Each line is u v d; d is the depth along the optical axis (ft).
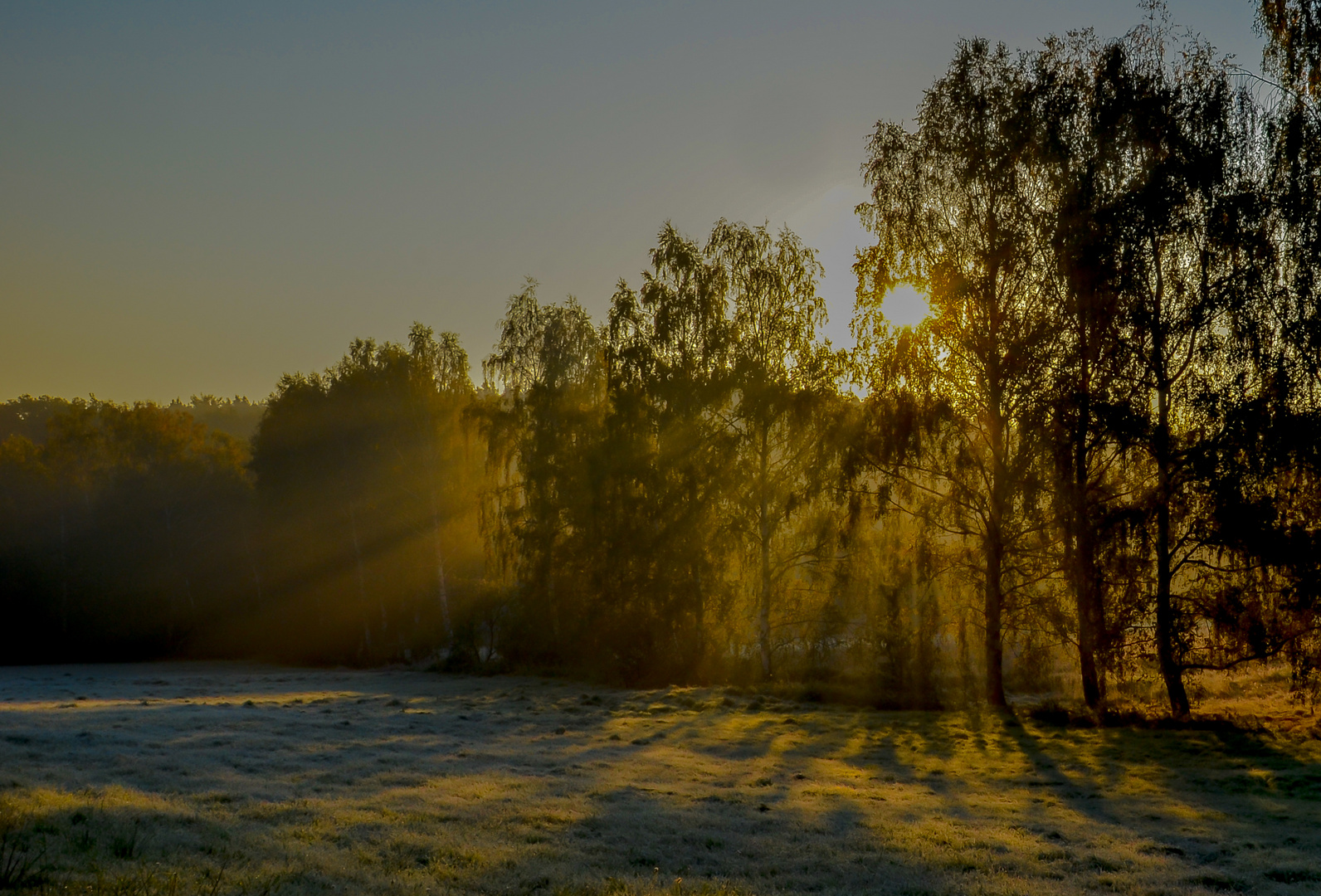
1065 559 79.61
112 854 31.78
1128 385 77.97
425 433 170.50
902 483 91.04
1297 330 71.61
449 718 79.92
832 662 112.98
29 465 223.92
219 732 66.28
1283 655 75.87
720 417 119.85
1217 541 74.95
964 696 95.35
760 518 116.16
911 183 87.92
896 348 88.12
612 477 126.11
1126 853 38.45
